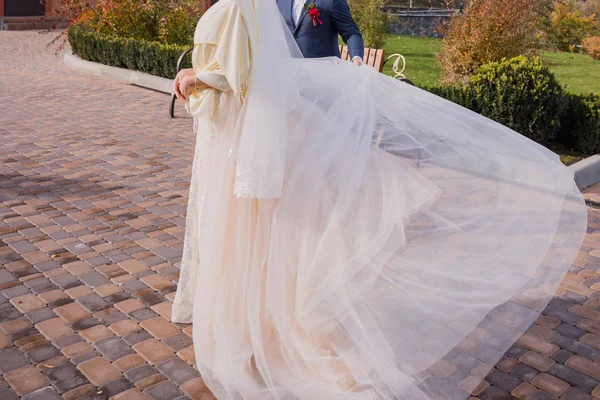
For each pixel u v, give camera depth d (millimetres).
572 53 15328
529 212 2943
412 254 2758
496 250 2838
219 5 2607
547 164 3057
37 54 14141
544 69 6648
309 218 2662
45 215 4793
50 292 3604
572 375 2928
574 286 3805
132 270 3918
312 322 2674
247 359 2746
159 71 10406
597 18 16062
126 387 2766
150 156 6477
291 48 2842
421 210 2799
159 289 3682
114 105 8922
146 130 7559
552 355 3088
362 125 2850
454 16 9477
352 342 2680
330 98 2877
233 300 2738
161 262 4047
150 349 3064
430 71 11891
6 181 5547
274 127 2549
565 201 3029
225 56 2551
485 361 2732
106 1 12188
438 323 2676
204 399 2695
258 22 2590
